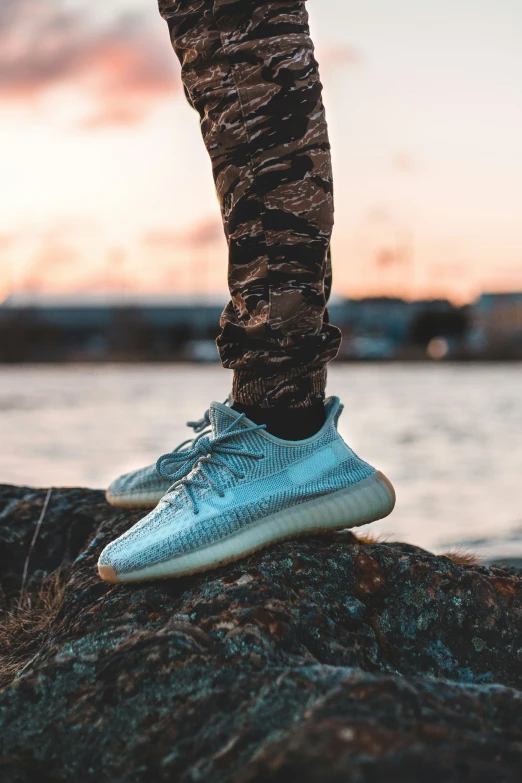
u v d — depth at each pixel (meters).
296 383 1.70
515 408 23.09
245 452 1.69
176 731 1.22
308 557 1.68
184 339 80.81
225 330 1.67
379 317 82.06
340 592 1.63
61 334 80.69
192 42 1.59
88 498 2.65
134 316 80.38
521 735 1.08
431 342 81.19
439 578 1.66
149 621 1.53
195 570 1.60
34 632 2.00
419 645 1.59
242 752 1.12
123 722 1.29
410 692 1.14
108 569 1.59
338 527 1.76
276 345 1.62
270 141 1.56
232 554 1.62
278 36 1.56
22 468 10.17
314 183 1.58
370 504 1.77
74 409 22.80
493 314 79.56
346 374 55.81
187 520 1.61
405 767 0.94
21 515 2.58
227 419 1.72
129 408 23.27
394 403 25.50
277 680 1.23
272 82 1.56
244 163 1.58
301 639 1.48
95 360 79.56
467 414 20.66
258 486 1.67
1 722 1.35
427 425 17.22
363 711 1.09
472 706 1.16
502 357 78.25
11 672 1.74
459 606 1.63
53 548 2.49
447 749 0.99
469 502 7.25
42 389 36.09
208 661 1.35
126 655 1.39
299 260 1.58
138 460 11.01
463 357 78.88
